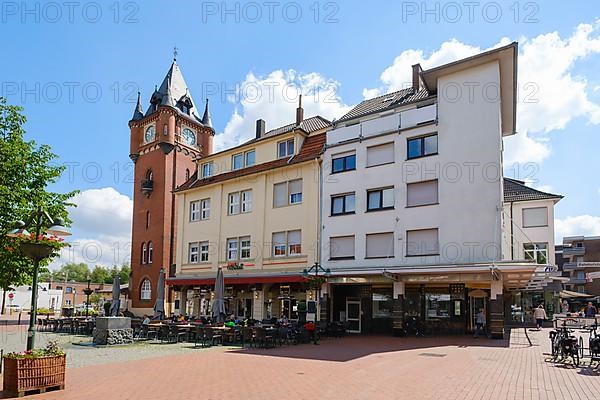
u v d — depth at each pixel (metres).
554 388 9.55
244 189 31.19
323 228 26.52
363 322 24.95
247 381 10.36
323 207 26.80
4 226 14.52
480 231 21.77
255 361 13.68
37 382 8.91
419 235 23.48
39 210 10.63
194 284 30.64
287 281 25.50
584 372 11.56
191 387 9.67
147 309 37.91
